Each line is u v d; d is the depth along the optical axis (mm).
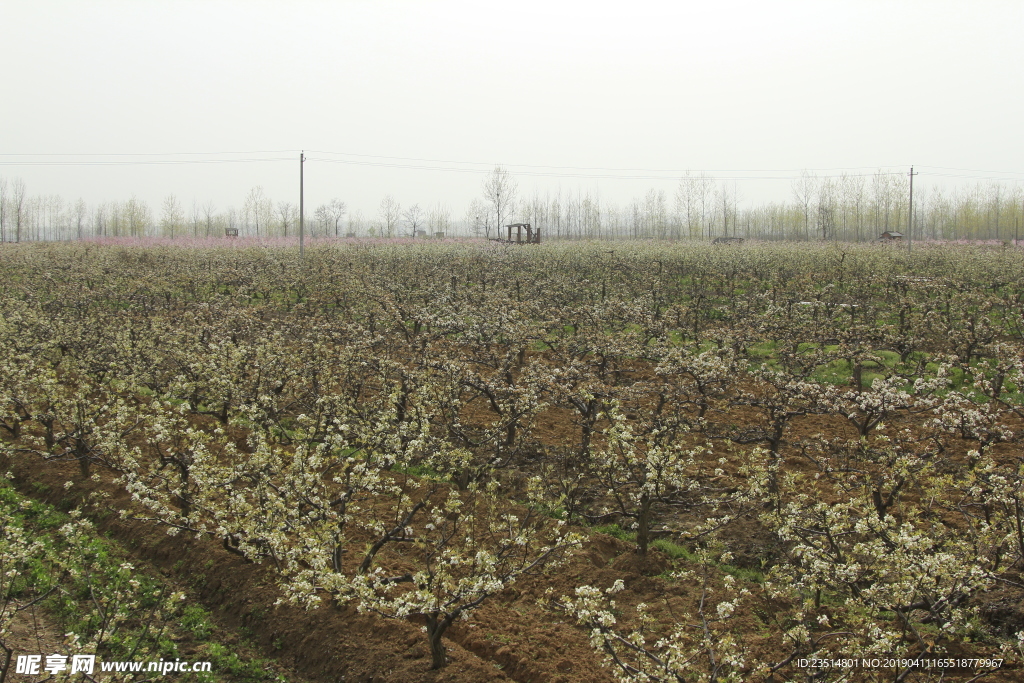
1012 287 26812
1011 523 8273
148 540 10945
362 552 10180
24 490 13008
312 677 8203
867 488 9922
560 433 14828
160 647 8625
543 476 12461
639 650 6742
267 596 9352
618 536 10852
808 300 24875
